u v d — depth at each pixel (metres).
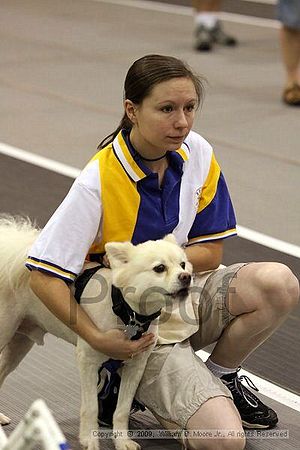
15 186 10.96
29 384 6.45
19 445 3.44
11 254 5.24
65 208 5.09
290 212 10.28
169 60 5.02
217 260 5.62
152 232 5.25
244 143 12.80
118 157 5.13
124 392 5.30
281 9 14.44
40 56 17.75
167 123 4.96
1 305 5.30
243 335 5.50
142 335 5.02
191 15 22.53
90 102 14.70
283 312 5.46
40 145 12.60
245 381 6.59
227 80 16.30
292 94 14.72
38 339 5.59
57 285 5.04
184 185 5.36
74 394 6.32
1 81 15.89
